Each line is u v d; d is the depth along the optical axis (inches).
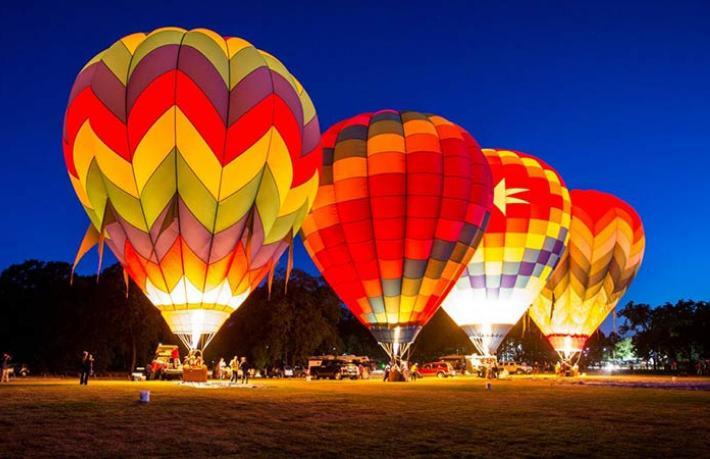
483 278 1401.3
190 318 895.7
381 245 1143.0
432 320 2952.8
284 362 2212.1
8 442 377.1
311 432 440.8
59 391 746.2
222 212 853.8
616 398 773.3
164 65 839.1
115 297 2038.6
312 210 1175.6
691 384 1190.9
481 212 1186.6
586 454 374.3
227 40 905.5
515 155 1487.5
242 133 847.1
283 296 2177.7
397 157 1147.3
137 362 2310.5
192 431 431.5
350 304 1224.2
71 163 895.1
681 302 3006.9
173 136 826.2
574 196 1690.5
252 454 359.9
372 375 1989.4
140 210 847.7
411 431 451.5
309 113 971.9
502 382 1285.7
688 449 391.9
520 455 368.8
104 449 363.6
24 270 2358.5
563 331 1683.1
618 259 1646.2
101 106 843.4
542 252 1421.0
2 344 2281.0
